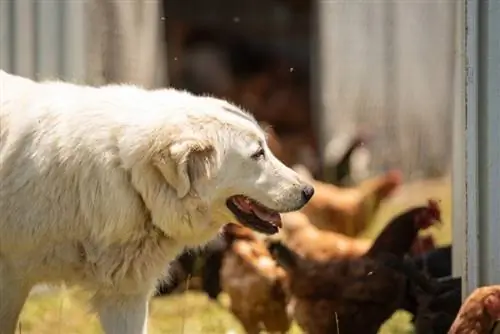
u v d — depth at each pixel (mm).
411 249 12273
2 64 13625
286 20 26719
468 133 9156
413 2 21875
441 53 21812
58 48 14180
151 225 7770
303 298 10148
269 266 10828
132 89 8023
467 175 9195
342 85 22312
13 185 7695
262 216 7922
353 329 10047
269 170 7848
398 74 22016
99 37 15297
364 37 22125
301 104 25844
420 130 21875
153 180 7586
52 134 7703
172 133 7531
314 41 24828
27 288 8008
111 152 7613
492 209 9094
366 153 21203
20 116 7844
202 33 26547
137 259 7832
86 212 7637
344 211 14773
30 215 7672
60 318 11086
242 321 11023
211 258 12258
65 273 7887
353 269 10133
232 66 26516
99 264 7781
